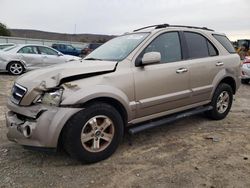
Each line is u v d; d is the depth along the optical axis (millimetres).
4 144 4387
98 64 3951
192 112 5035
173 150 4219
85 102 3529
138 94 4102
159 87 4359
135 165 3725
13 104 3781
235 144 4461
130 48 4344
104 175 3465
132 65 4109
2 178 3369
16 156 3969
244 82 11508
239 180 3338
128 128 4258
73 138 3502
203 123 5547
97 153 3746
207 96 5277
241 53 22781
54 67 4020
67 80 3580
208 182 3295
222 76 5441
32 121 3502
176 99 4621
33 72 4008
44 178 3387
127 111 3994
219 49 5582
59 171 3559
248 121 5762
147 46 4359
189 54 4953
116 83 3855
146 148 4289
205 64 5117
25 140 3525
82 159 3641
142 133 4945
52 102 3443
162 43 4586
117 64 3996
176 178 3385
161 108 4461
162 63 4480
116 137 3922
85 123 3566
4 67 12656
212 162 3807
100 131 3754
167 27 4789
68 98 3436
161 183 3275
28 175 3453
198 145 4418
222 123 5574
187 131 5074
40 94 3545
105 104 3760
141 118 4262
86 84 3611
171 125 5398
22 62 12852
